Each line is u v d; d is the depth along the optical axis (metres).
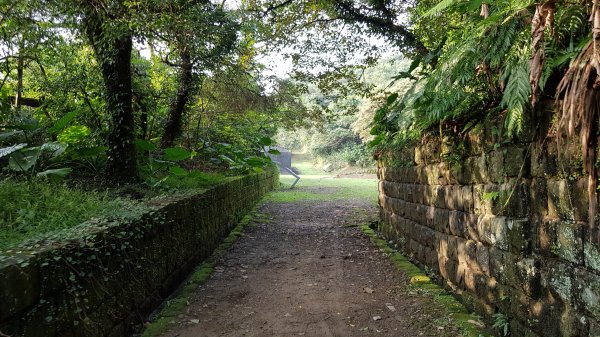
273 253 5.73
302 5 8.46
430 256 4.39
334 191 16.06
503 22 2.28
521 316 2.63
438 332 3.01
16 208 3.02
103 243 2.56
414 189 4.94
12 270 1.76
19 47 6.52
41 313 1.96
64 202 3.41
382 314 3.41
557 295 2.28
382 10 7.44
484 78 2.95
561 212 2.24
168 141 8.99
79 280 2.29
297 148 47.06
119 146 5.48
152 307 3.45
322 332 3.08
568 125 1.97
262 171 13.57
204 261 5.20
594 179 1.90
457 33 3.13
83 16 5.38
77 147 6.04
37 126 5.93
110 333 2.66
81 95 6.81
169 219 3.90
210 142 11.00
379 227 7.13
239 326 3.20
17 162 4.62
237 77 9.02
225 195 6.90
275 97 11.29
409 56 7.93
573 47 2.14
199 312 3.48
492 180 2.98
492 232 2.97
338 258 5.39
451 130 3.61
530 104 2.43
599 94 1.84
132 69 7.64
